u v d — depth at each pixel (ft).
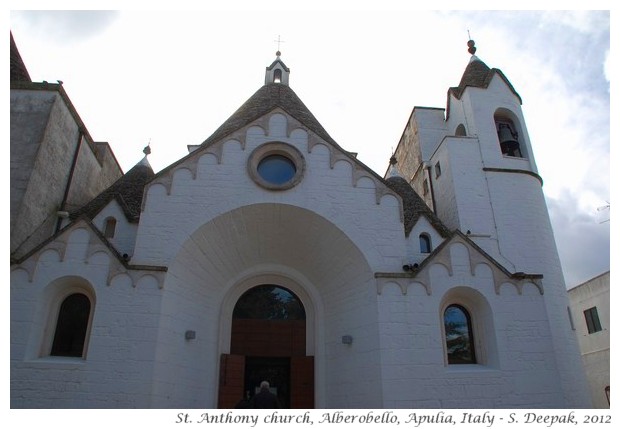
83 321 48.78
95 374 44.83
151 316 47.85
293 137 60.13
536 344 50.72
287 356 60.34
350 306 56.39
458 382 48.32
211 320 58.65
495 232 74.33
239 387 56.80
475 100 87.10
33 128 61.57
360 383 51.34
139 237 52.31
